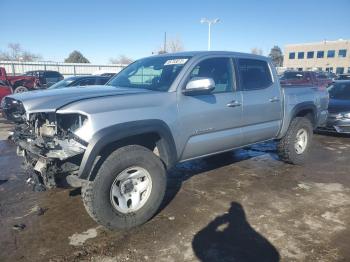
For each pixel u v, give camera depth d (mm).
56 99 3432
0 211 4051
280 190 4785
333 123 8609
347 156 6797
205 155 4492
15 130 3996
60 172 3268
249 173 5555
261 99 5031
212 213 4008
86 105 3273
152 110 3645
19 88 18453
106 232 3553
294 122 5824
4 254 3143
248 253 3182
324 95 6516
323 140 8453
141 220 3643
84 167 3158
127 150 3490
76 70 39938
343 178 5359
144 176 3674
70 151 3219
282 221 3816
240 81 4777
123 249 3240
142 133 3531
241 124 4766
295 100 5715
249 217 3908
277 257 3117
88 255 3139
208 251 3211
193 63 4176
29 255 3131
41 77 20219
